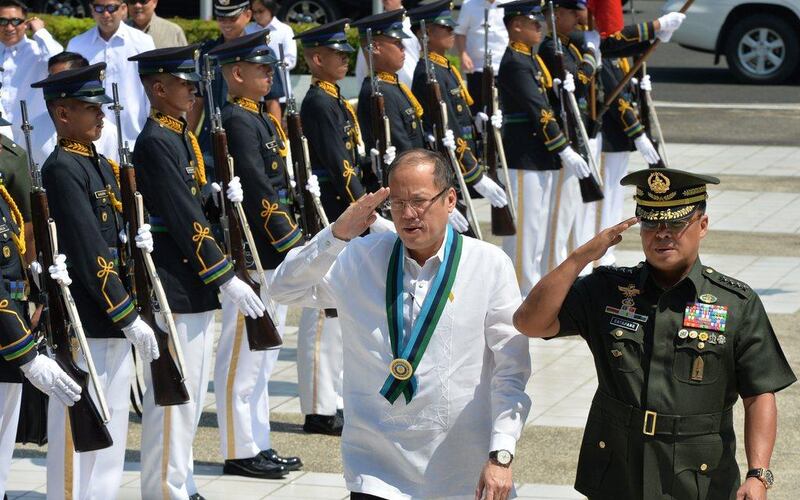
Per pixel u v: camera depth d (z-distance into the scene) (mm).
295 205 23141
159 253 20109
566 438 23766
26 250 21891
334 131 23984
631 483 13977
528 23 31516
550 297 13938
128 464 23078
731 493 13961
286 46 38188
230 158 20922
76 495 19516
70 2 63781
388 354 14547
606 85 34781
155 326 19031
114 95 18781
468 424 14578
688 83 69062
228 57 21891
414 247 14398
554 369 28188
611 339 14008
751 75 68250
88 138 18609
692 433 13750
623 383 13938
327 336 24516
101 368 19141
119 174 18828
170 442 20453
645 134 36062
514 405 14281
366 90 25859
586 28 34062
